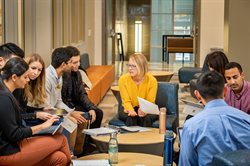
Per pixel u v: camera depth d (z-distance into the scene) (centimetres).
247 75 731
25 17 662
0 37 586
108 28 1224
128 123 502
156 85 530
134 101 522
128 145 423
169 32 1767
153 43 1786
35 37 672
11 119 350
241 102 417
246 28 726
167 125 509
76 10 929
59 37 750
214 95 280
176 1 1747
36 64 430
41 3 668
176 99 549
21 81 364
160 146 429
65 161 385
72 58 503
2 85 359
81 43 985
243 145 268
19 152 358
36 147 367
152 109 479
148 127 496
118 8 1681
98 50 1187
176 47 1575
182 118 749
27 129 362
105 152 430
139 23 1819
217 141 267
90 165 357
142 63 521
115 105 861
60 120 393
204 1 1175
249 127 272
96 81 823
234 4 723
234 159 237
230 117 272
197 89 289
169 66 1532
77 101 554
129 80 526
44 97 445
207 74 285
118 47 1658
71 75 545
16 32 620
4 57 413
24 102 429
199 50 1187
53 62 493
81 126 518
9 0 599
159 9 1761
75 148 527
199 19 1183
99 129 453
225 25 753
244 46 729
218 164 242
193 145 271
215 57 452
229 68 410
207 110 278
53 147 377
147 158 385
